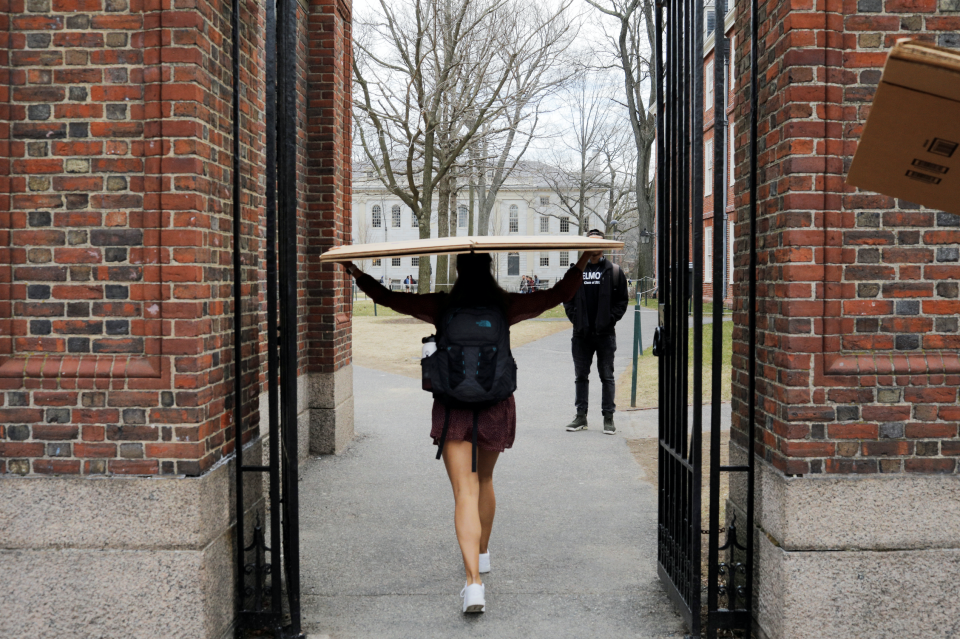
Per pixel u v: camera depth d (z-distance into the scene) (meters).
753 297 3.29
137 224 3.10
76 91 3.09
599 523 5.07
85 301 3.12
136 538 3.07
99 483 3.07
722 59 3.17
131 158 3.10
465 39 16.89
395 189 18.55
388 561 4.39
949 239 3.07
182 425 3.08
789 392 3.04
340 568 4.28
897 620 3.04
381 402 10.09
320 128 6.97
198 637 3.07
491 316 3.60
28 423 3.10
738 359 3.81
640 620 3.63
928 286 3.08
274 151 3.43
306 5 6.90
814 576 3.02
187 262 3.07
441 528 4.96
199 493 3.06
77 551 3.07
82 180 3.10
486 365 3.51
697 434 3.34
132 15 3.07
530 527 4.99
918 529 3.03
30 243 3.12
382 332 21.52
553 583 4.07
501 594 3.93
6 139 3.10
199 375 3.08
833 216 3.04
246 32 3.85
